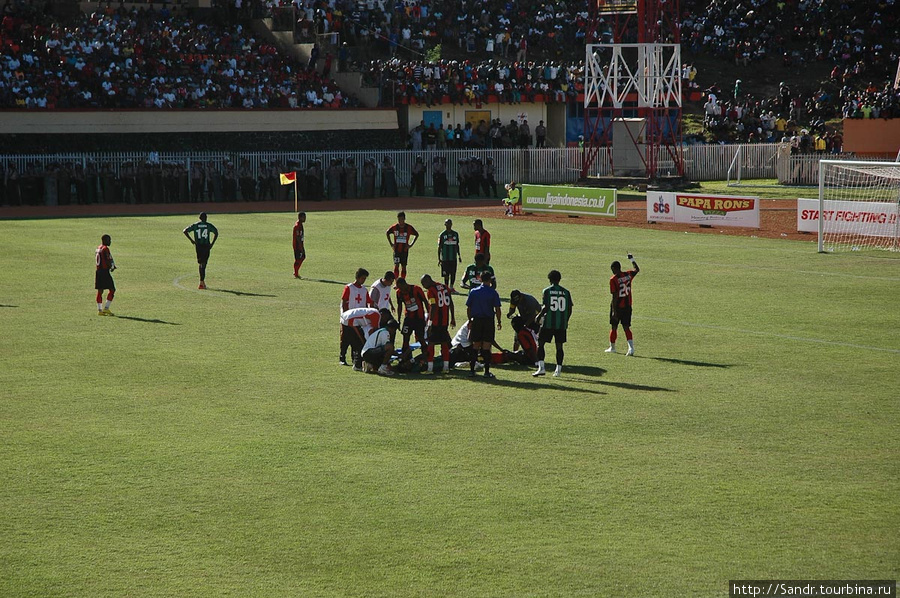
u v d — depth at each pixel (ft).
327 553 62.49
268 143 394.52
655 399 99.55
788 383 105.40
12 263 199.00
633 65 472.03
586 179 386.73
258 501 71.31
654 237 245.04
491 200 357.00
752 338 128.57
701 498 71.56
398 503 70.79
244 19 460.55
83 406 96.84
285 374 110.42
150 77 390.83
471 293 110.93
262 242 236.43
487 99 433.89
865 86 483.51
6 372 110.63
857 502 70.54
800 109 465.88
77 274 185.06
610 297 159.22
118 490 73.67
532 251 217.56
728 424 90.38
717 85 479.82
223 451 82.74
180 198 349.00
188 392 102.32
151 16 431.02
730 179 407.44
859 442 84.69
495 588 57.57
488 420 92.12
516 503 70.69
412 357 116.16
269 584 58.29
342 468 78.43
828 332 131.64
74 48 384.68
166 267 195.11
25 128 350.64
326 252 217.77
